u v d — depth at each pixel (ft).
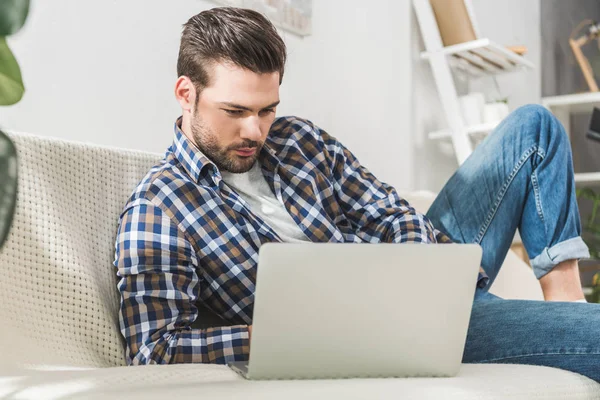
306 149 4.60
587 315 3.48
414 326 2.61
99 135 4.84
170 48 5.46
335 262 2.46
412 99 8.49
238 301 3.96
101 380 2.43
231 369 2.87
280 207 4.34
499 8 10.50
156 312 3.53
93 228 3.80
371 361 2.62
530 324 3.57
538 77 11.58
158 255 3.63
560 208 4.88
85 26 4.75
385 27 8.06
